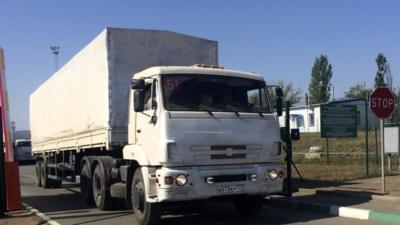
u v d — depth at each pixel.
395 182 16.55
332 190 14.80
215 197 10.66
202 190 10.08
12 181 13.58
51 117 19.30
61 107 17.62
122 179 12.14
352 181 17.38
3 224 11.98
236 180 10.41
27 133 49.09
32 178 28.45
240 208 12.06
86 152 15.57
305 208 13.02
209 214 12.57
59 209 14.27
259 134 10.76
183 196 9.98
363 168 21.83
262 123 10.85
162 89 10.30
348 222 10.93
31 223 11.98
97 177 13.71
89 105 14.27
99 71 13.35
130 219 12.09
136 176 11.03
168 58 13.45
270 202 14.12
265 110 11.07
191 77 10.55
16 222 12.23
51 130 19.30
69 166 17.05
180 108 10.23
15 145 45.94
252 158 10.65
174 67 10.62
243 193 10.45
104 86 12.94
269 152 10.86
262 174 10.64
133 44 13.05
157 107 10.28
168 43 13.48
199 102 10.43
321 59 99.31
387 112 14.02
